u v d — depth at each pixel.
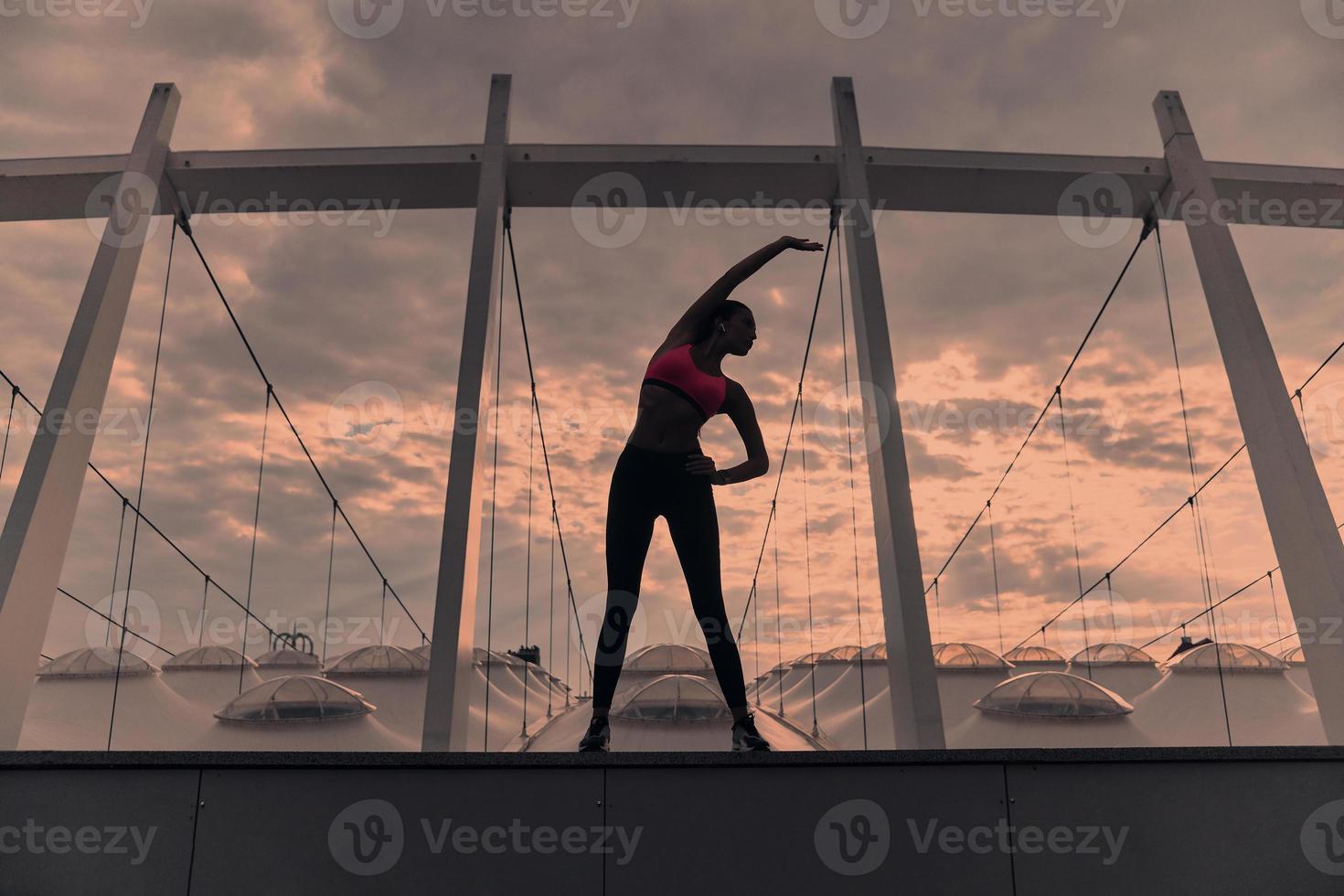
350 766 3.08
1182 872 3.13
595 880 3.02
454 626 4.69
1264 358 6.02
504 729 19.70
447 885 3.00
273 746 14.63
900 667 4.91
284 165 6.25
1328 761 3.28
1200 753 3.24
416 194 6.45
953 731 16.23
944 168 6.44
